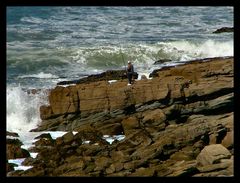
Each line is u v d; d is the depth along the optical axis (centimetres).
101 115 8038
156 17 15375
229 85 7812
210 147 6172
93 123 7850
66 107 8200
